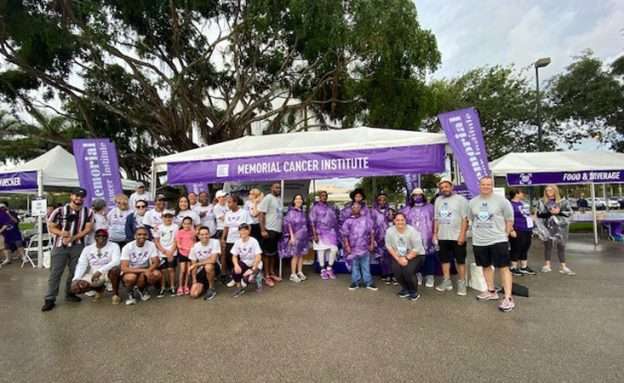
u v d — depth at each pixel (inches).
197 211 273.4
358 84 586.9
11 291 241.1
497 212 182.1
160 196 250.8
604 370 113.7
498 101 700.0
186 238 226.7
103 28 458.9
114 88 595.2
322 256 262.4
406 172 237.8
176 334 153.8
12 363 128.6
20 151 745.6
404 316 170.1
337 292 218.5
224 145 301.6
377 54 504.7
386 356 127.6
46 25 438.0
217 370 120.5
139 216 248.1
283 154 262.1
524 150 722.2
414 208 238.2
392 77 546.6
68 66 581.6
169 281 250.4
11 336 154.9
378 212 252.2
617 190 1469.0
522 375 111.7
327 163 253.3
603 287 213.2
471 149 223.6
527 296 196.5
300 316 173.8
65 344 145.3
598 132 670.5
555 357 123.3
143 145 735.7
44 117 728.3
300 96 698.8
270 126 683.4
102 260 208.7
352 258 227.1
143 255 211.0
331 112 701.9
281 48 605.9
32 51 526.0
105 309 193.8
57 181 374.9
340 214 283.0
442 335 145.3
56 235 201.8
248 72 653.9
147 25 539.2
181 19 550.6
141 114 650.8
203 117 633.0
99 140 306.8
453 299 197.2
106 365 125.8
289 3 445.7
